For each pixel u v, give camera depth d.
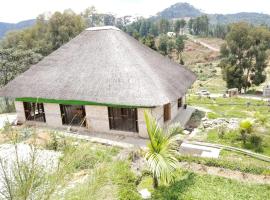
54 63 21.62
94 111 19.30
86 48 21.55
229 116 25.44
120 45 20.77
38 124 21.42
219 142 17.91
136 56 20.22
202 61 125.75
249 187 12.15
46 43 57.91
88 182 5.21
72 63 20.92
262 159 15.41
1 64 31.66
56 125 20.81
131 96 17.31
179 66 26.30
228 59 59.88
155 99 16.89
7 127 6.70
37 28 62.38
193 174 13.30
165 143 11.39
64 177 5.32
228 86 58.56
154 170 10.93
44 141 12.48
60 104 20.16
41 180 4.94
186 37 160.25
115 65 19.27
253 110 29.20
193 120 23.16
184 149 16.91
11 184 4.81
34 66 22.25
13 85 21.59
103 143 17.50
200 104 32.47
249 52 59.06
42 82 20.66
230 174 13.59
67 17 60.38
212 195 11.45
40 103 21.06
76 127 20.03
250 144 17.41
